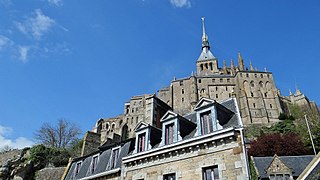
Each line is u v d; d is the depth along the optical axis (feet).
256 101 309.83
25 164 109.40
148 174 51.83
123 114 333.01
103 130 285.02
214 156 44.78
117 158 61.62
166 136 54.03
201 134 48.62
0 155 120.06
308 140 150.82
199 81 336.49
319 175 43.27
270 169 81.87
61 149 125.18
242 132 43.98
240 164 41.60
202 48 416.67
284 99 325.83
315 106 327.26
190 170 46.39
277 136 151.74
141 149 57.11
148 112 66.39
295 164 83.61
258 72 330.13
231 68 381.60
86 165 70.44
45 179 102.73
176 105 328.49
